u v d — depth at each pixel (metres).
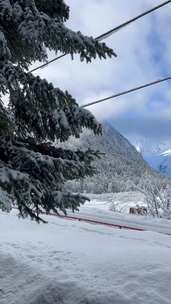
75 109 6.73
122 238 14.52
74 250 8.97
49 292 5.48
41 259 7.74
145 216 25.52
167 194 28.05
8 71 6.09
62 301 5.27
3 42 5.92
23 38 6.13
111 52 6.41
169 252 7.96
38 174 6.60
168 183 28.67
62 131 6.81
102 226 17.88
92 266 6.70
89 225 17.86
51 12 7.24
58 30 6.08
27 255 8.22
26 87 6.38
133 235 15.51
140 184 29.19
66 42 6.22
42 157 6.37
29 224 16.28
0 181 6.02
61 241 12.00
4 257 7.67
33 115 6.84
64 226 16.92
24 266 6.99
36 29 5.95
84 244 11.27
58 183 6.73
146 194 28.59
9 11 6.04
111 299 5.02
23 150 6.50
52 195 6.57
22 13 6.00
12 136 6.51
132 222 22.58
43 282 5.93
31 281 6.21
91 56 6.45
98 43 6.32
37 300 5.43
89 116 6.69
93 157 6.88
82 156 6.86
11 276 6.70
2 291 6.14
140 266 6.33
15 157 6.52
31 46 6.52
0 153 6.62
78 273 6.27
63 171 6.64
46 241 11.73
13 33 6.68
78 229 16.33
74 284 5.54
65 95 6.57
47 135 7.11
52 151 7.02
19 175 6.07
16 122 7.20
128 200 34.44
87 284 5.55
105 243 12.12
